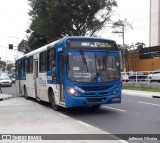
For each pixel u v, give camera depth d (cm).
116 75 1437
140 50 5178
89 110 1588
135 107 1719
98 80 1391
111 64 1436
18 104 1920
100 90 1394
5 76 4488
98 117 1351
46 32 4559
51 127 1107
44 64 1745
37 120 1270
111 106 1766
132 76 3972
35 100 2175
